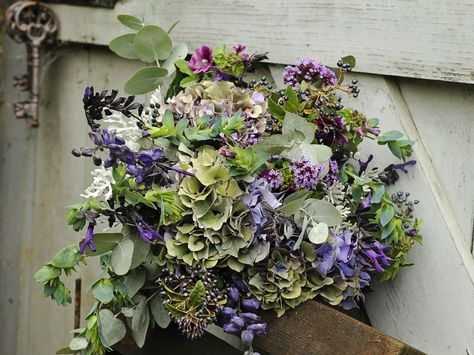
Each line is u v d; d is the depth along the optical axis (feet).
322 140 2.71
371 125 2.71
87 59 4.44
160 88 2.96
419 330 2.74
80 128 4.50
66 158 4.63
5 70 5.21
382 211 2.58
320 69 2.68
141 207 2.51
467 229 2.64
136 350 2.88
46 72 4.75
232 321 2.42
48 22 4.52
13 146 5.13
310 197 2.62
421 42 2.67
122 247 2.45
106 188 2.77
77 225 2.49
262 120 2.63
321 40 2.98
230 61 2.85
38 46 4.55
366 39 2.82
